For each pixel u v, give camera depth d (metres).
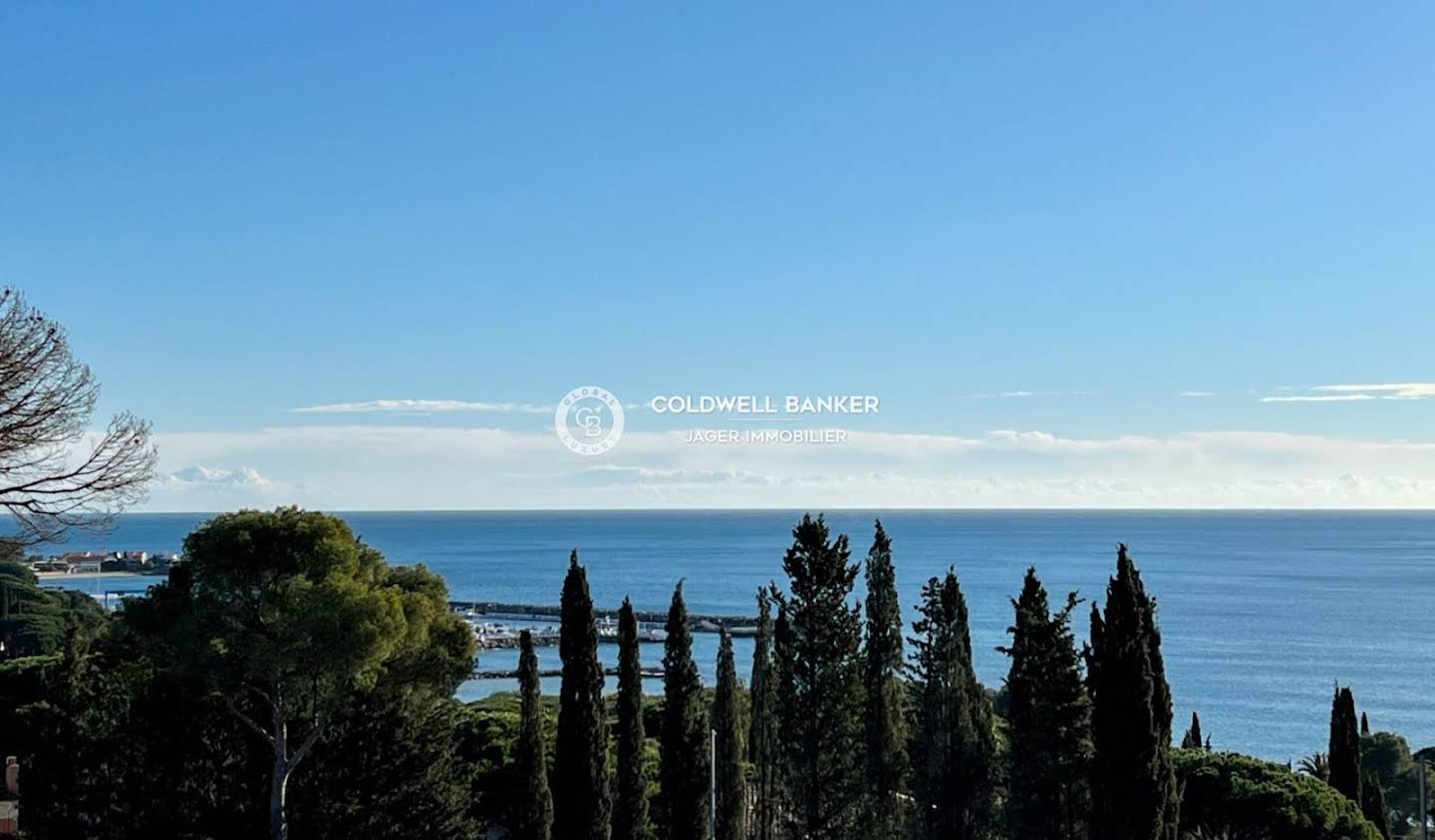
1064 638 45.72
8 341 23.52
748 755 57.59
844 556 46.72
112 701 48.78
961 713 47.31
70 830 46.88
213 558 42.88
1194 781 47.75
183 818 45.28
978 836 46.91
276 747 44.72
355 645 41.97
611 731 67.19
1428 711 136.25
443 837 47.12
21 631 123.50
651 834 49.53
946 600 47.88
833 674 46.06
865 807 46.50
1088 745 44.91
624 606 47.97
